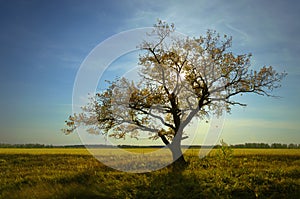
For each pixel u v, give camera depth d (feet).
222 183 41.45
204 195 37.99
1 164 73.87
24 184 46.70
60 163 72.13
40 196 38.47
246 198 38.19
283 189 40.04
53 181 47.83
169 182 42.83
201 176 45.24
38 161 77.15
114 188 40.50
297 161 70.59
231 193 39.09
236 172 48.01
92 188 40.29
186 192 39.06
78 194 38.47
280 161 70.85
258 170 50.21
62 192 39.22
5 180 50.21
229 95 60.75
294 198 37.76
